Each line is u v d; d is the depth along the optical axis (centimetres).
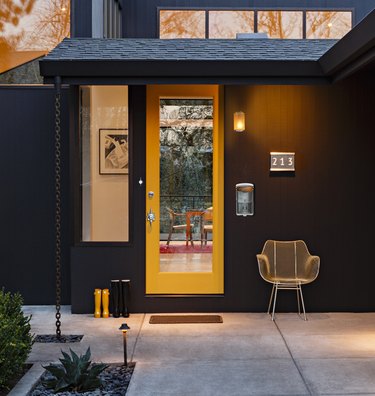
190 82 552
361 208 642
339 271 641
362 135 641
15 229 665
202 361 473
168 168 646
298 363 467
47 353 493
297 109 641
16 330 407
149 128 641
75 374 408
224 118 639
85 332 561
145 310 638
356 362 468
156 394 402
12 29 691
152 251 639
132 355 489
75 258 634
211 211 648
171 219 644
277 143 641
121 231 642
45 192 666
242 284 640
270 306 640
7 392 398
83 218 642
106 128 643
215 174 643
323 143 641
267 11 859
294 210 641
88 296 635
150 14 857
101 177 643
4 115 664
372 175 642
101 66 541
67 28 695
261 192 641
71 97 630
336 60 509
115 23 817
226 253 640
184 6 859
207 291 642
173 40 646
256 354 491
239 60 541
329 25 861
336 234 641
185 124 646
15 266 666
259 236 642
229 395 401
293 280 601
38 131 664
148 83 552
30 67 686
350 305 641
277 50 591
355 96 641
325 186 642
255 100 641
